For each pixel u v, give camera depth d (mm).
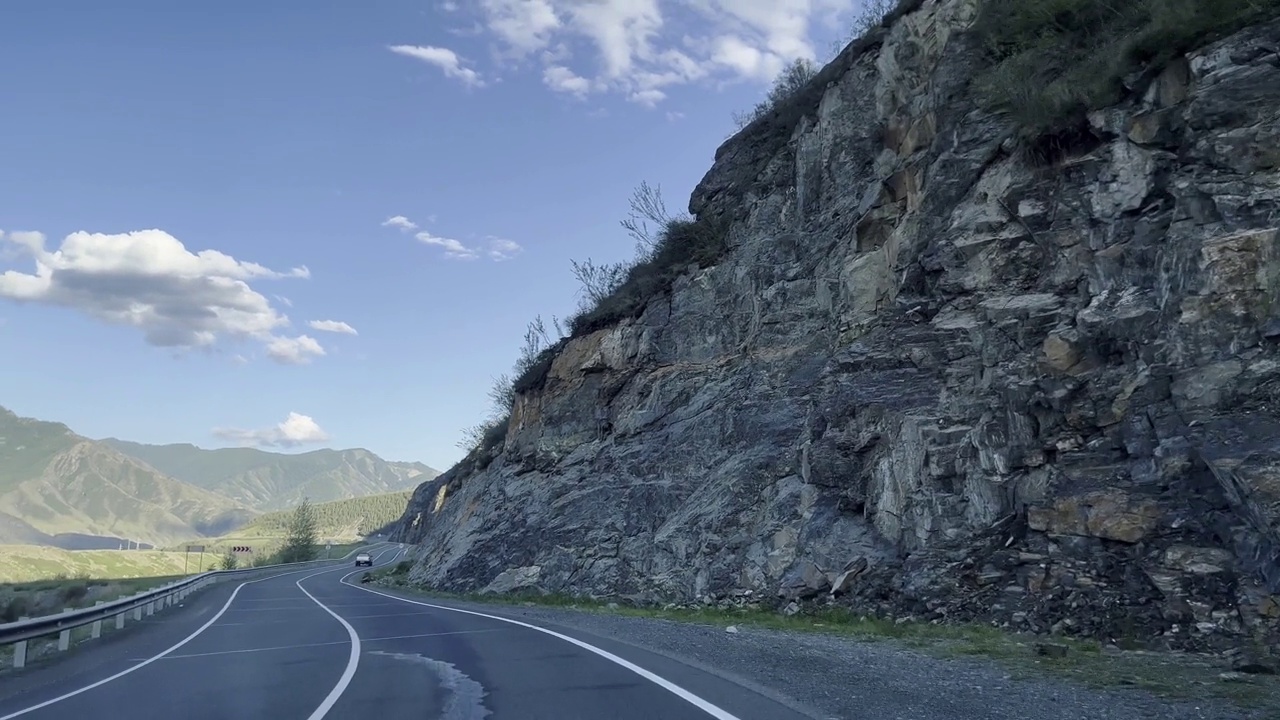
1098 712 7855
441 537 51281
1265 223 13297
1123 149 16344
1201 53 15180
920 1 25141
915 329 20438
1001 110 20297
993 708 8133
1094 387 14844
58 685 12438
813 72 35781
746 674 10648
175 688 11406
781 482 22969
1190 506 12539
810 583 19062
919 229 21297
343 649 15406
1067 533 13977
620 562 26922
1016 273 18219
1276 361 12383
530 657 13008
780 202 30438
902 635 14141
